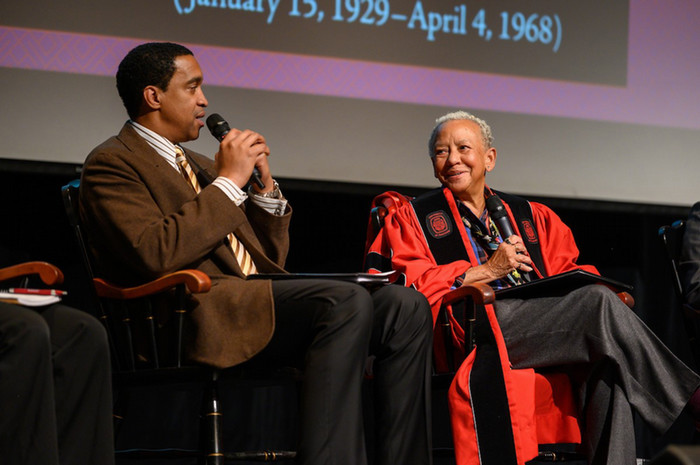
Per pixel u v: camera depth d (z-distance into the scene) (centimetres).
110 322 500
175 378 475
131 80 523
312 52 855
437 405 777
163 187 504
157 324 489
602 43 921
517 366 562
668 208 921
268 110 840
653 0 938
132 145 515
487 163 668
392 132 868
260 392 801
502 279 628
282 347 480
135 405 764
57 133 792
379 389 489
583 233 936
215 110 827
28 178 808
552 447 777
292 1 853
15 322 388
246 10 841
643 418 524
